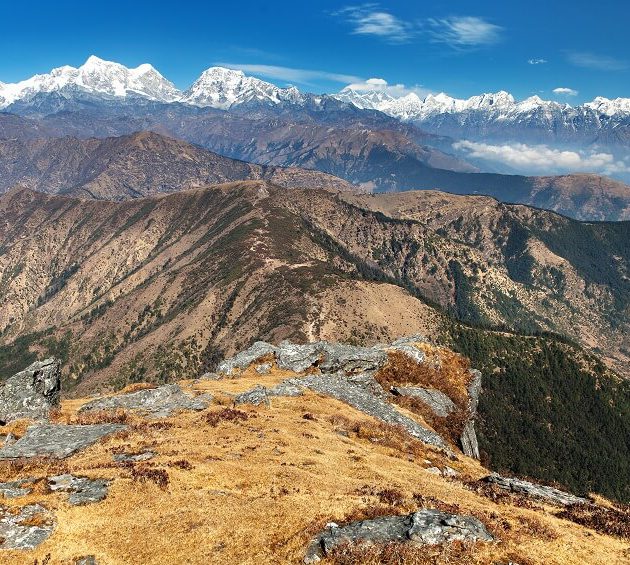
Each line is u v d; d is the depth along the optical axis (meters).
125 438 44.19
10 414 52.59
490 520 30.16
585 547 28.91
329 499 31.77
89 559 25.05
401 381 76.38
